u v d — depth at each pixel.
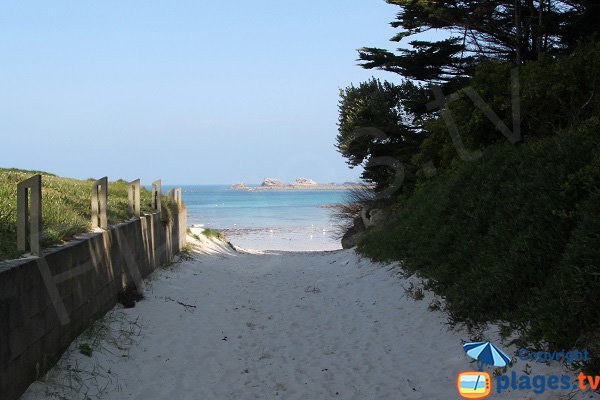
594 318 5.34
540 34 16.03
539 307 6.00
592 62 10.27
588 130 8.79
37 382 5.26
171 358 7.01
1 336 4.58
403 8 19.12
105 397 5.58
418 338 7.41
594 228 5.96
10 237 6.29
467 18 17.50
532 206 7.82
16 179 10.43
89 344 6.61
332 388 6.02
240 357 7.23
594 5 14.43
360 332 8.20
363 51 21.14
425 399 5.41
